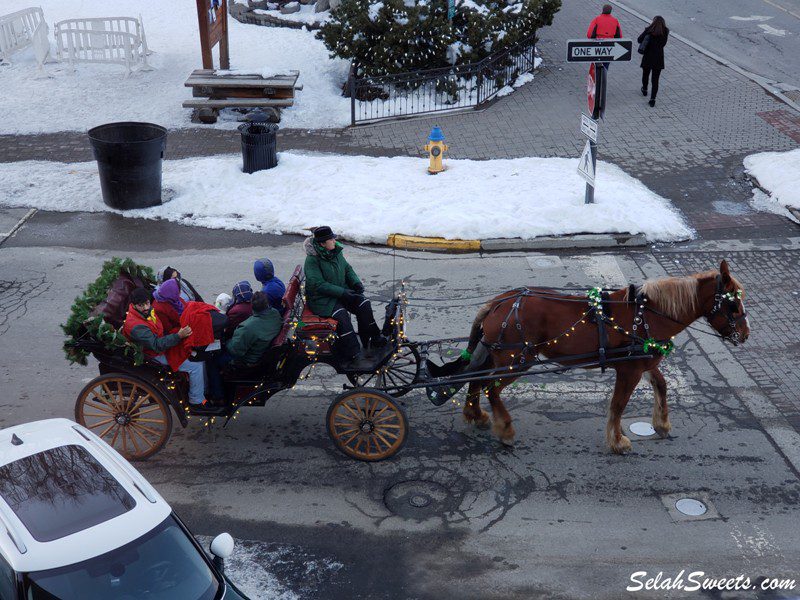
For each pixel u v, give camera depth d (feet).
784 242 43.60
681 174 51.11
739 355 34.45
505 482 27.45
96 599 18.31
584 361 27.76
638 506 26.30
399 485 27.40
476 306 37.83
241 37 76.48
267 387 28.04
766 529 25.32
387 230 44.65
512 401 31.89
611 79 66.08
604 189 47.55
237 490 27.17
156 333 26.71
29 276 40.86
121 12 83.30
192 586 19.26
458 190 48.44
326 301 28.63
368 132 58.65
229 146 56.54
